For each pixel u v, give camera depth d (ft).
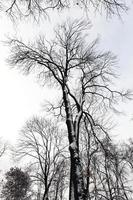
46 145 78.89
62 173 70.33
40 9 13.80
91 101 33.63
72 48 30.86
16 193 94.32
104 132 30.14
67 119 23.44
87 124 33.06
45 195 69.26
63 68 29.45
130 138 56.08
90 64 31.45
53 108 31.89
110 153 32.24
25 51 28.86
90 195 32.96
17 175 97.86
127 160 47.96
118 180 40.93
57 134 80.43
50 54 30.60
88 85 32.65
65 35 30.91
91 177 33.47
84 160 40.55
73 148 20.68
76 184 18.47
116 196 34.04
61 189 81.71
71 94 27.48
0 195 100.83
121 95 30.94
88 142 40.50
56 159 71.41
